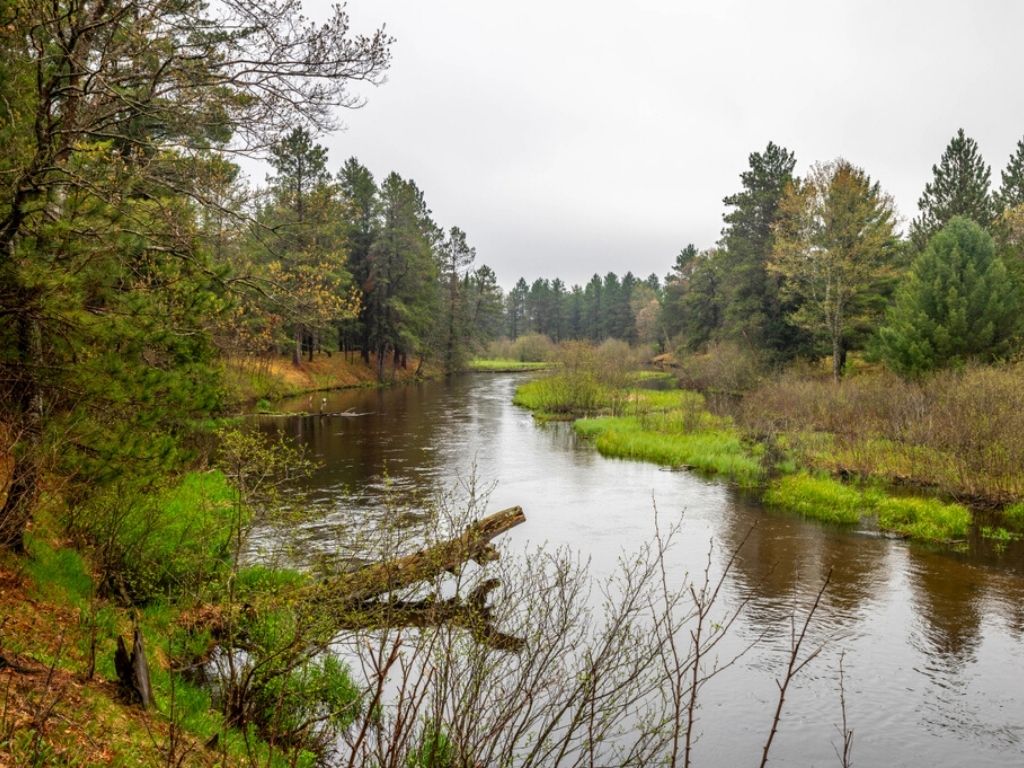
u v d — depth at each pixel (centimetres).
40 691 511
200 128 785
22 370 662
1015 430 1825
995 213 4631
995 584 1202
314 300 990
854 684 870
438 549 630
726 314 5009
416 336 5925
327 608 655
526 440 2802
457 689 529
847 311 4147
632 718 762
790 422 2719
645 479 2080
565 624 584
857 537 1483
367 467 2125
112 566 877
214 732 602
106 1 716
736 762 708
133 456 703
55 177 703
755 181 5006
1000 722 790
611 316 13150
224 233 866
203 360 934
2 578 694
